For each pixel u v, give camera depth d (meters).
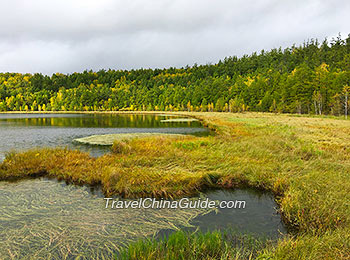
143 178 7.82
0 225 5.26
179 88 133.75
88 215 5.82
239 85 109.00
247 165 9.27
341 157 10.57
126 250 4.32
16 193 7.27
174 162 10.12
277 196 7.06
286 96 77.25
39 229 5.11
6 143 18.00
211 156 10.91
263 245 4.52
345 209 5.34
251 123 31.00
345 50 116.19
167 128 31.23
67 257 4.21
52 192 7.41
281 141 14.21
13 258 4.16
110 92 140.62
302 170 8.53
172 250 4.18
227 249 4.26
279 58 156.12
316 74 74.31
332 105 60.81
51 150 12.50
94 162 10.29
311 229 4.95
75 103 127.00
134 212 6.05
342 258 3.64
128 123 41.16
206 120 41.22
